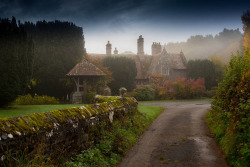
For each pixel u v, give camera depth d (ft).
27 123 12.08
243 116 16.42
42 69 81.05
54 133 13.52
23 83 44.52
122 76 107.04
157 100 100.32
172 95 101.71
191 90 101.30
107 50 133.59
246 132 14.74
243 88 19.70
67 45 84.02
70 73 70.38
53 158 13.17
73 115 16.17
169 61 130.31
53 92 84.38
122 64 107.45
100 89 77.56
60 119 14.55
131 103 33.45
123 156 19.06
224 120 22.97
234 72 25.17
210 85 125.08
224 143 19.94
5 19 41.78
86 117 17.57
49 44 82.33
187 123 34.76
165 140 24.40
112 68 106.63
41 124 12.79
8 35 41.24
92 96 63.26
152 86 106.42
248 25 115.34
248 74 19.72
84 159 15.20
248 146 13.60
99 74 72.23
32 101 60.34
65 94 86.28
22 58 43.93
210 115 37.86
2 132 10.39
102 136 19.77
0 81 39.93
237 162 15.02
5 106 42.39
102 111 21.25
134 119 30.78
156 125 33.68
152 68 125.80
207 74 125.08
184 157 18.57
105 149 18.11
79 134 16.26
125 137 22.24
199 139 24.29
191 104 77.20
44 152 12.50
